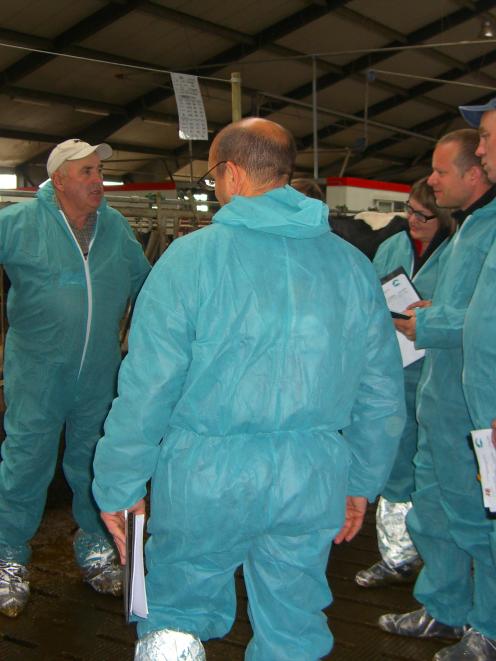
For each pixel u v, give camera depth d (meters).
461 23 12.31
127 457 1.46
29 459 2.51
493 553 1.90
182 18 10.41
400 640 2.36
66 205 2.43
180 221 3.81
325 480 1.49
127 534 1.49
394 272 2.41
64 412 2.55
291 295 1.46
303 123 15.80
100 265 2.50
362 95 14.96
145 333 1.46
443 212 2.63
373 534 3.30
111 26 10.23
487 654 2.06
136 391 1.45
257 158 1.54
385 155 18.66
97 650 2.32
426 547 2.32
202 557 1.50
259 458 1.44
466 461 2.10
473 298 1.87
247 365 1.44
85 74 11.50
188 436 1.48
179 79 4.60
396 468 2.73
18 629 2.45
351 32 12.19
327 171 18.91
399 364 1.66
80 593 2.70
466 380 1.88
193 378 1.44
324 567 1.59
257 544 1.54
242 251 1.46
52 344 2.45
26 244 2.38
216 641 2.37
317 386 1.47
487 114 1.80
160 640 1.52
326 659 2.25
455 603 2.30
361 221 4.55
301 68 13.18
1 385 3.39
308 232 1.49
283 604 1.55
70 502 3.62
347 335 1.55
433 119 17.11
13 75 10.72
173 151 15.47
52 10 9.57
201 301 1.44
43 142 13.50
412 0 11.62
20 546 2.62
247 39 11.56
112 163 15.48
